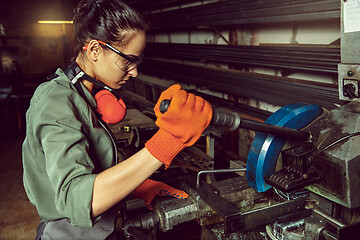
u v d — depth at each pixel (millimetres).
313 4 1846
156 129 2240
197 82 3398
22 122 5332
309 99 2076
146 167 812
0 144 4855
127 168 797
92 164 850
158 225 1117
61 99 874
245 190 1182
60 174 792
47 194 957
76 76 977
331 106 1937
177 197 1146
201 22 3111
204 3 3248
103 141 991
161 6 4281
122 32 883
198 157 2197
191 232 2090
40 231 1035
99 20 881
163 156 810
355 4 1013
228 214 983
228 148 3344
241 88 2715
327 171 1016
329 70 1885
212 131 2307
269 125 949
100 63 930
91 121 946
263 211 1056
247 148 3090
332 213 1126
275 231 1122
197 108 816
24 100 5238
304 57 2041
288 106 1147
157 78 4617
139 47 934
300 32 2219
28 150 940
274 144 1081
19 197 3189
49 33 7027
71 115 859
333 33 1965
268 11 2199
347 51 1075
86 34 913
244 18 2480
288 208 1100
